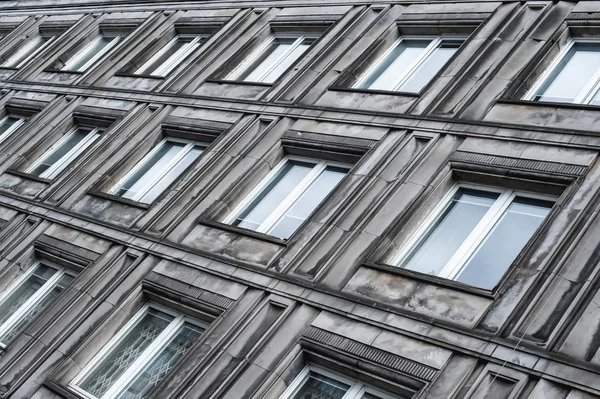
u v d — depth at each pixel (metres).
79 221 21.67
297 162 20.27
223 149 20.91
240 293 16.66
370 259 15.73
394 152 17.92
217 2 28.36
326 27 24.27
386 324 14.39
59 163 25.97
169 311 18.00
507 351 12.87
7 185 25.03
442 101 18.61
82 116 26.77
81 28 32.19
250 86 23.17
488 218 16.08
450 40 21.45
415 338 13.94
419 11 22.33
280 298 15.98
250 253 17.64
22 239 22.12
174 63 27.56
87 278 19.36
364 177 17.56
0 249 22.31
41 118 27.66
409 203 16.53
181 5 29.56
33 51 34.25
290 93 21.89
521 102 17.42
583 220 14.23
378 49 22.00
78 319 18.25
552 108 16.97
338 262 16.06
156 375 17.02
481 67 19.06
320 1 25.06
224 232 18.58
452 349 13.42
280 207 19.12
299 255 16.66
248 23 26.45
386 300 14.88
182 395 14.87
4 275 21.25
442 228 16.47
